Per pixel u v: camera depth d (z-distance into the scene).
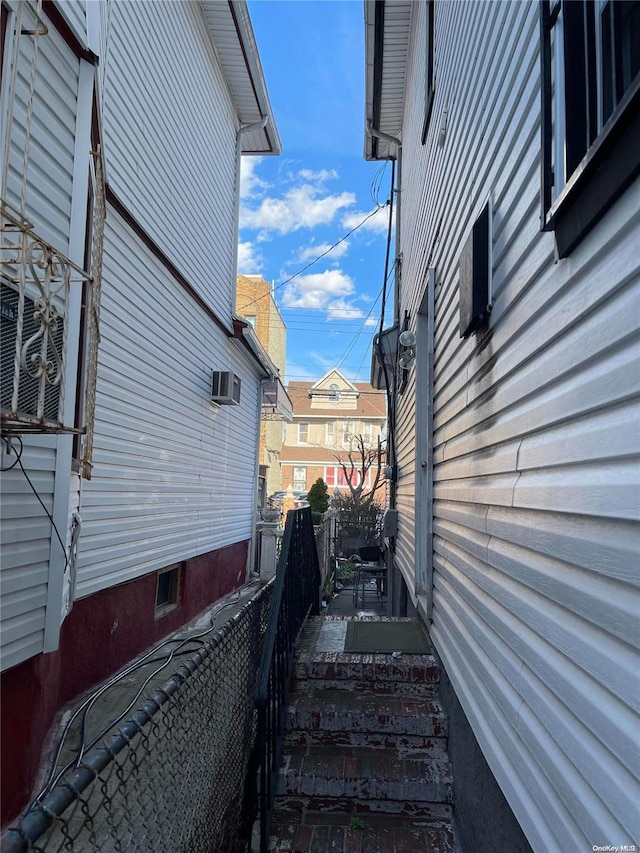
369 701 2.95
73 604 3.34
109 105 3.98
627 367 1.11
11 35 2.13
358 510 14.09
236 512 8.38
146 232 4.71
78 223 2.54
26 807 2.42
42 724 2.67
